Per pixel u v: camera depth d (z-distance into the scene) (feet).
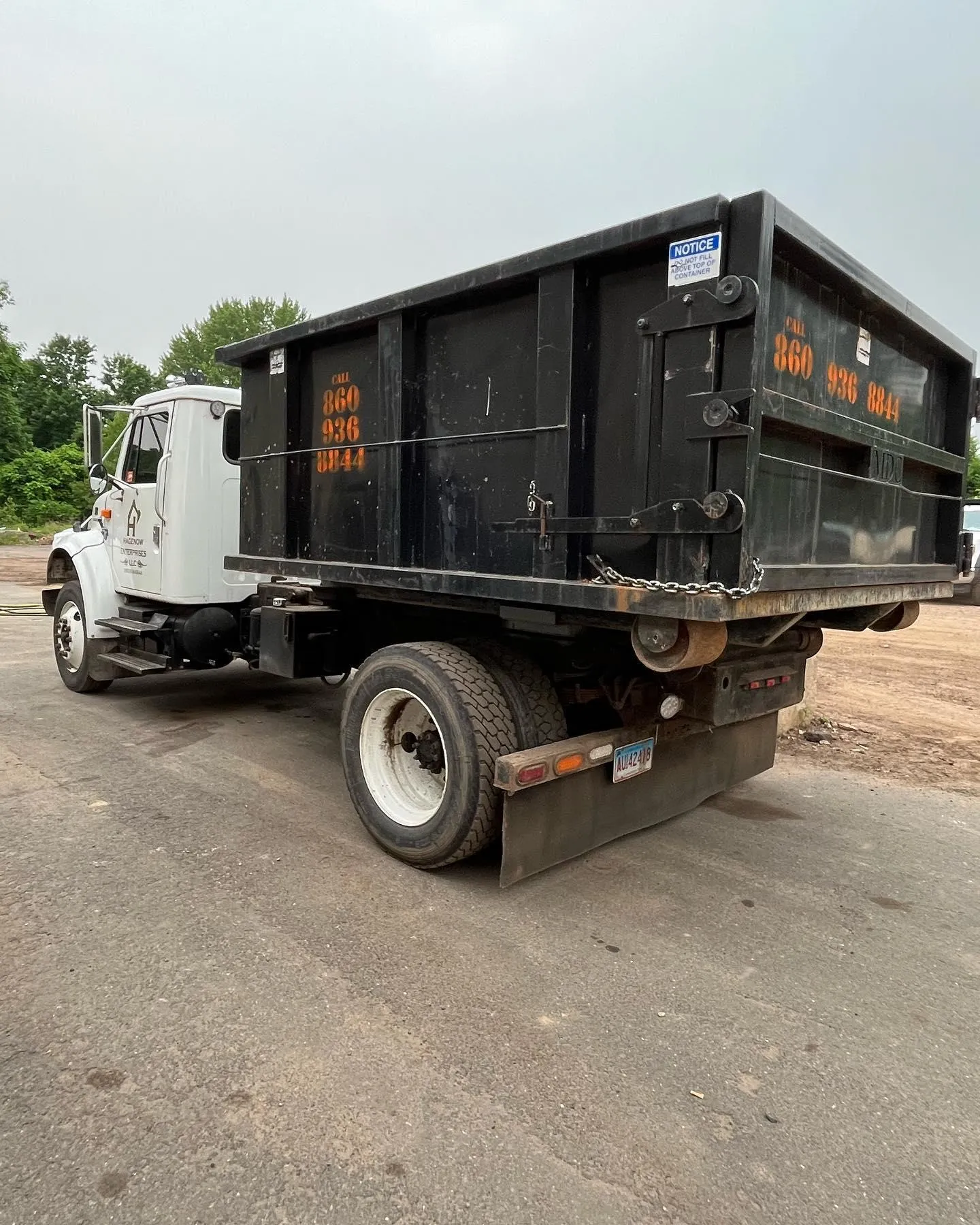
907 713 23.63
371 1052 7.97
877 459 11.64
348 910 10.91
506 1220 6.10
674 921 10.95
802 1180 6.57
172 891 11.30
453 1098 7.37
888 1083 7.81
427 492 12.32
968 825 15.03
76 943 9.85
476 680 11.57
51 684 25.07
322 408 14.25
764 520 9.58
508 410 11.04
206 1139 6.79
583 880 12.19
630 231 9.14
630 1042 8.30
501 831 11.57
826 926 10.97
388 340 12.41
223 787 15.75
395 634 15.87
